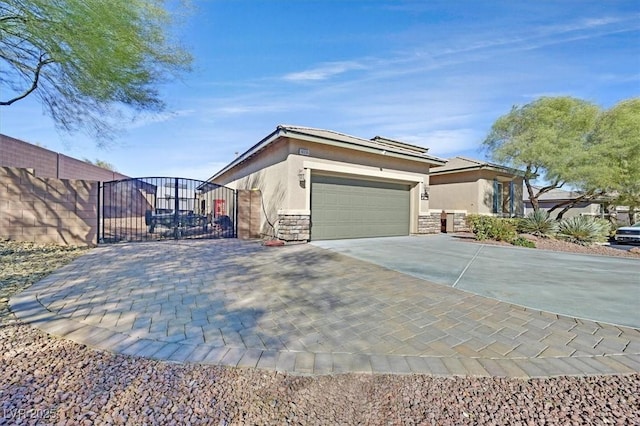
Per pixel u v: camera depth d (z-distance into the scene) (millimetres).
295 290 5016
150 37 6676
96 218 8922
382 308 4266
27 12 5473
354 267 6902
